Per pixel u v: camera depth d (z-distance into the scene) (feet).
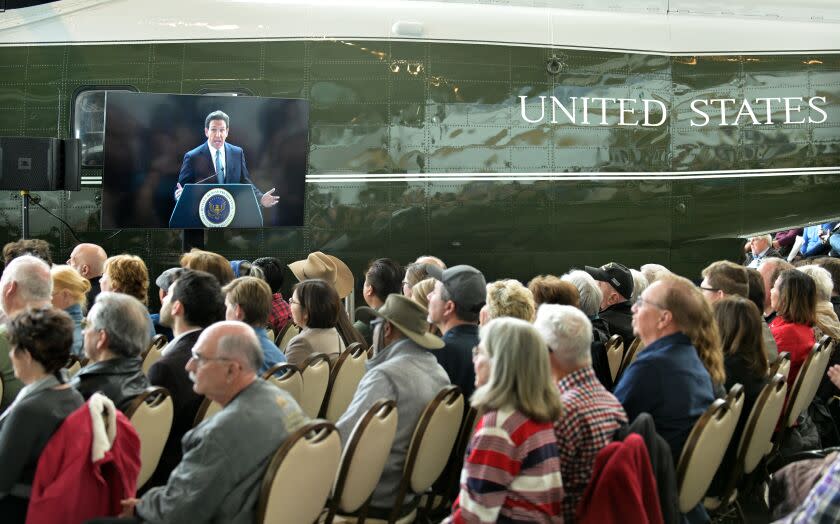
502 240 26.32
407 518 12.74
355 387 16.53
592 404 10.26
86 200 25.00
